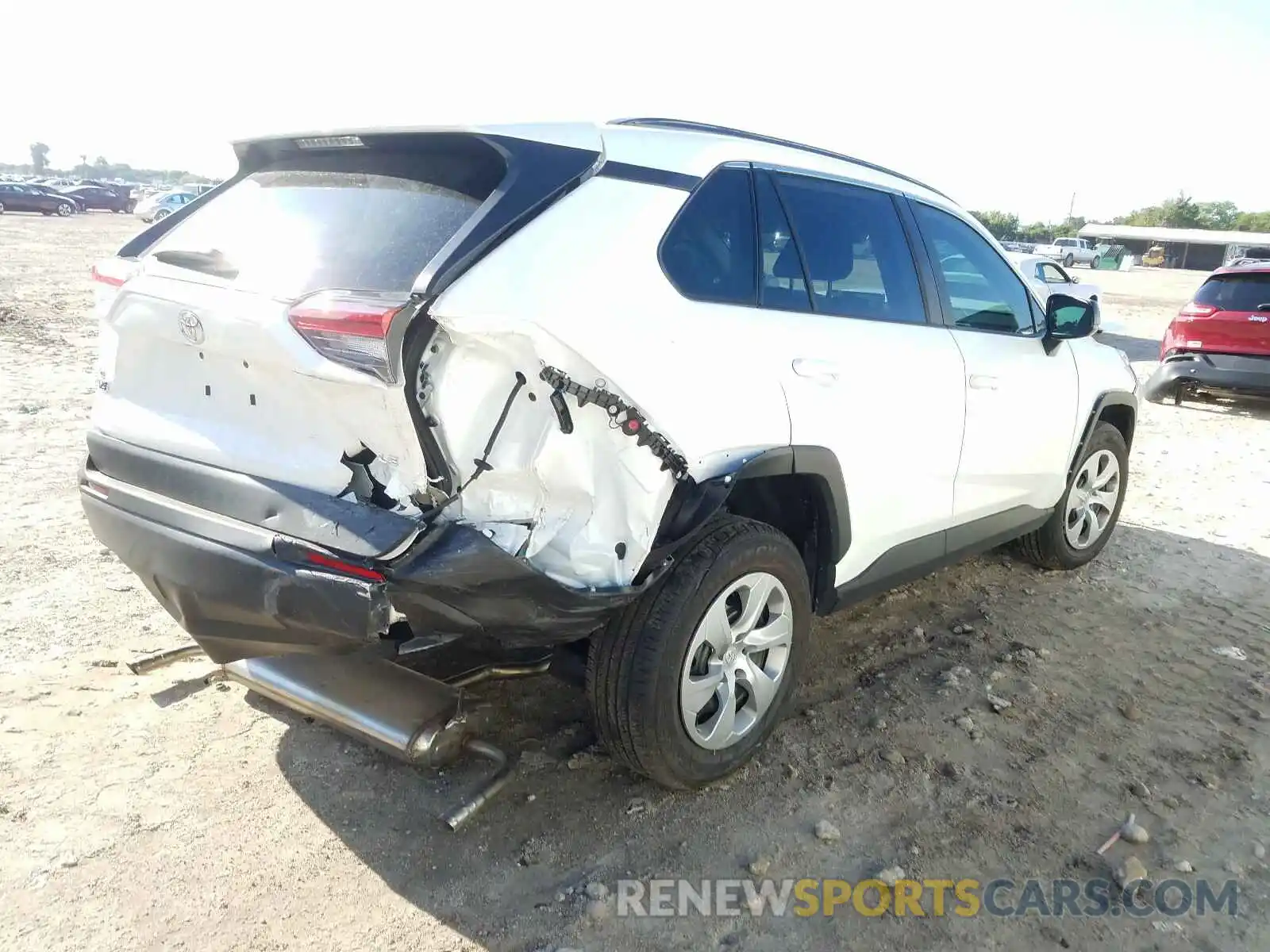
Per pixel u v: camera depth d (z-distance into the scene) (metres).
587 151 2.59
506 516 2.36
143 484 2.74
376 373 2.18
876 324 3.37
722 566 2.74
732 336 2.77
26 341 10.48
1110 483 5.15
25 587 4.14
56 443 6.46
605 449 2.42
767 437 2.82
